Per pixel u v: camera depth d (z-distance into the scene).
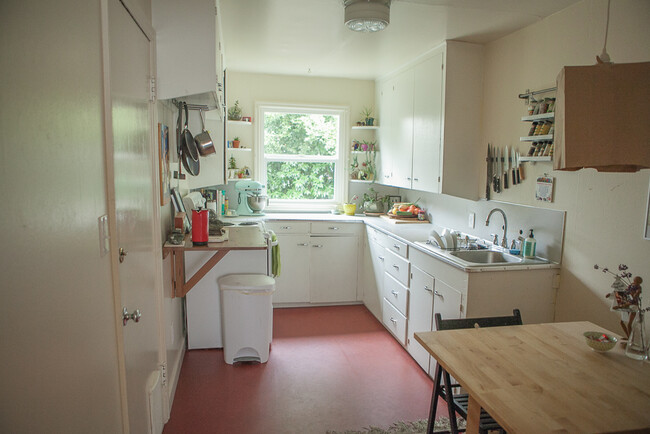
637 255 1.98
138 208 1.73
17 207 0.71
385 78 4.36
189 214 3.11
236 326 2.96
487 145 3.06
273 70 4.29
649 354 1.59
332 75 4.49
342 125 4.70
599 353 1.63
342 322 3.87
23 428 0.72
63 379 0.90
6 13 0.68
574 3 2.27
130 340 1.54
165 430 2.23
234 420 2.34
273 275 3.38
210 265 2.69
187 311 3.19
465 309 2.40
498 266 2.41
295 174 4.75
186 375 2.84
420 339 1.73
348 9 2.35
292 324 3.82
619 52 2.02
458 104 3.08
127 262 1.51
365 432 2.24
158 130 2.13
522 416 1.21
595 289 2.21
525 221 2.71
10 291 0.69
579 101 1.42
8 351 0.68
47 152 0.83
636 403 1.29
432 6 2.34
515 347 1.67
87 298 1.06
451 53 3.03
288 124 4.66
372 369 2.96
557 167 1.50
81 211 1.03
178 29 2.07
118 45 1.42
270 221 4.17
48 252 0.83
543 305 2.48
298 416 2.38
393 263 3.47
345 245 4.29
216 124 3.65
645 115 1.40
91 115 1.12
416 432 2.25
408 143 3.75
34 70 0.78
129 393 1.50
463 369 1.48
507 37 2.84
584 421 1.19
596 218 2.19
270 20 2.69
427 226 3.87
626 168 1.46
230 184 4.54
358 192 4.82
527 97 2.61
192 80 2.10
